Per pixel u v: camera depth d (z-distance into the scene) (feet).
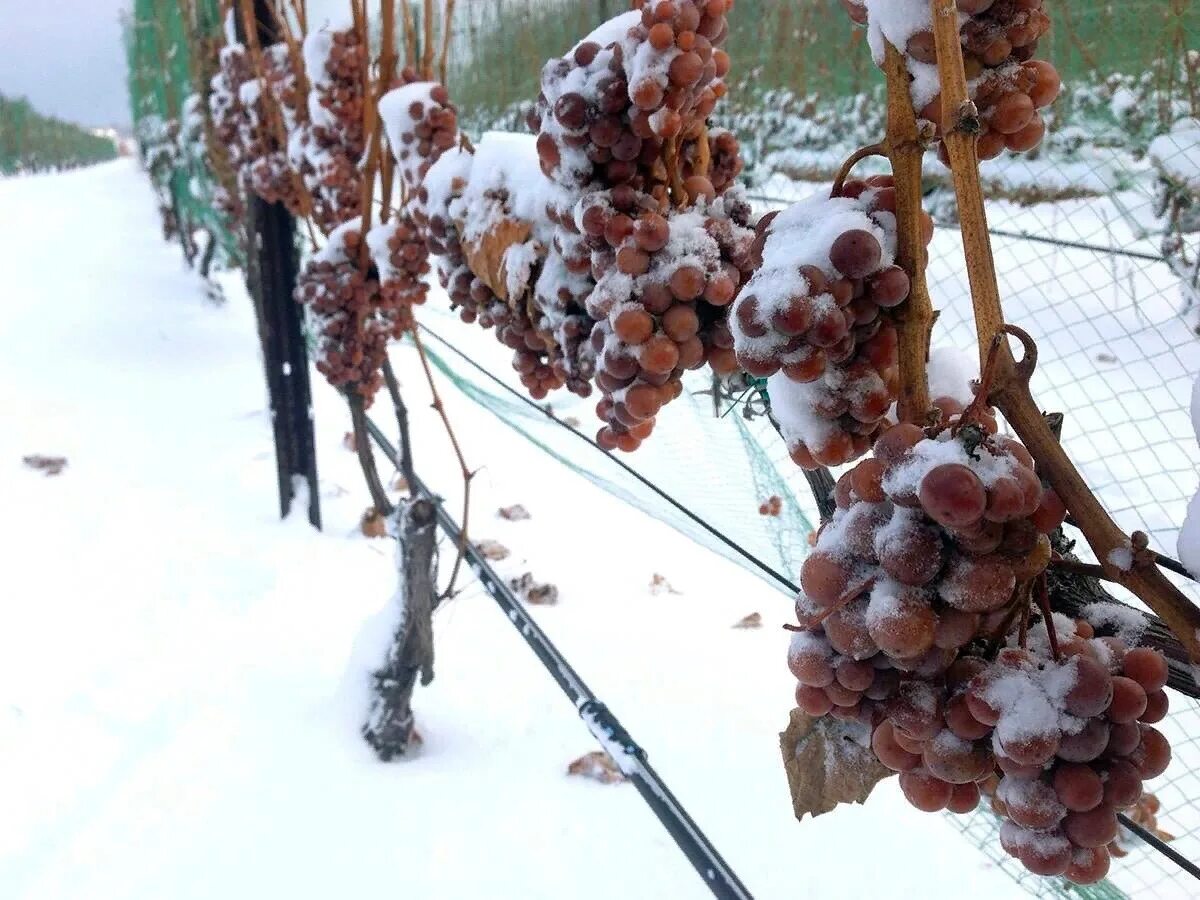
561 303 1.65
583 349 1.64
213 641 4.02
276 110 4.09
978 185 0.77
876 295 0.86
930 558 0.75
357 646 3.39
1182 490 3.52
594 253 1.41
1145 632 0.98
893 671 0.84
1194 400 0.78
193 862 2.81
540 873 2.77
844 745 1.04
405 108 2.54
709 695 3.65
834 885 2.75
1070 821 0.80
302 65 3.59
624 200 1.37
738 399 1.76
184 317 9.94
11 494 5.44
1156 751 0.81
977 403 0.76
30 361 8.00
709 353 1.40
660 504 3.32
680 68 1.31
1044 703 0.76
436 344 6.32
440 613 4.25
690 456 3.40
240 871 2.78
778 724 3.49
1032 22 0.89
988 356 0.77
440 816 2.99
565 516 5.32
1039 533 0.77
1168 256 3.99
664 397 1.35
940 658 0.80
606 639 4.03
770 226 0.94
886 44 0.85
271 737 3.36
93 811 3.05
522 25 4.89
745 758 3.29
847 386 0.92
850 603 0.81
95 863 2.83
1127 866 2.54
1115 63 3.93
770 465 2.98
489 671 3.81
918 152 0.85
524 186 1.78
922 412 0.86
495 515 5.32
